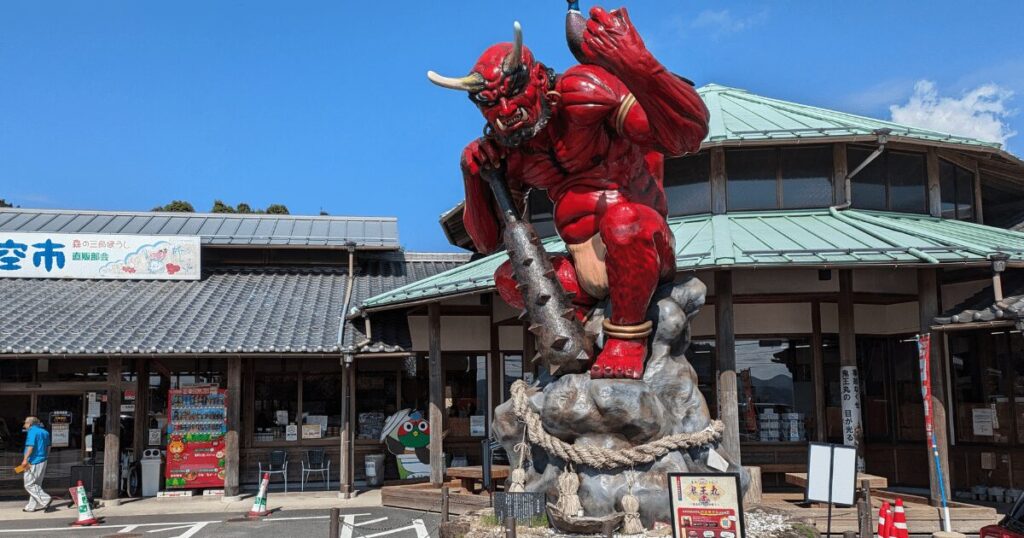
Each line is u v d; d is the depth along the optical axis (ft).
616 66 22.53
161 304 57.00
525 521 26.13
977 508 36.19
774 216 47.09
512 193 28.68
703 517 20.43
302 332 53.42
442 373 53.16
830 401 46.83
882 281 45.78
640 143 24.91
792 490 44.73
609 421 25.21
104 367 55.62
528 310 26.81
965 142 48.24
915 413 48.39
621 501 24.84
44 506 48.37
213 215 73.61
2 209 70.54
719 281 40.96
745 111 52.60
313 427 58.80
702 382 47.09
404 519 43.70
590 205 26.66
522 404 27.22
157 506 49.19
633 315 25.71
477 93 24.27
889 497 40.73
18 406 54.24
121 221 70.03
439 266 69.41
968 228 48.44
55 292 57.82
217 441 53.36
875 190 48.52
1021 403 45.11
